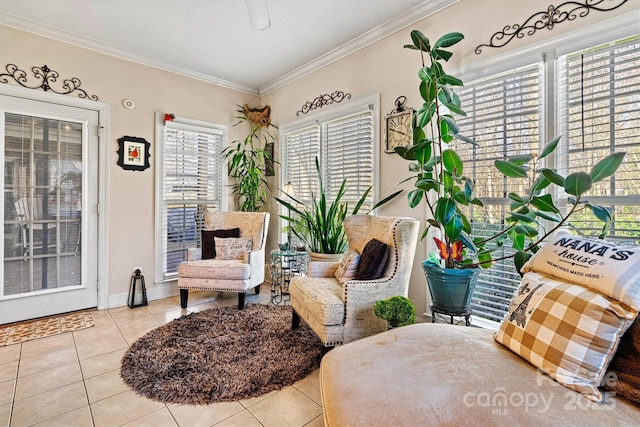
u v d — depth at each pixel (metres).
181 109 3.72
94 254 3.13
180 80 3.71
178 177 3.73
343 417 0.93
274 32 2.93
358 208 2.82
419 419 0.88
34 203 2.84
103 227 3.16
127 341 2.40
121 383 1.84
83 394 1.73
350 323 2.02
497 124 2.20
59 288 2.96
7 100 2.67
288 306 3.16
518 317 1.26
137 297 3.26
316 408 1.64
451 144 2.43
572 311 1.08
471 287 1.97
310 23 2.78
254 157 4.33
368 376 1.09
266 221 3.60
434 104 2.09
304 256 3.41
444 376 1.06
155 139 3.51
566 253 1.29
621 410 0.95
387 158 2.85
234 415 1.57
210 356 2.11
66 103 2.96
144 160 3.42
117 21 2.74
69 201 3.01
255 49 3.26
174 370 1.94
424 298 2.55
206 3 2.49
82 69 3.04
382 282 2.11
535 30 2.00
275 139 4.24
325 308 1.98
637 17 1.64
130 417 1.55
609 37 1.73
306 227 3.35
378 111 2.91
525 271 1.46
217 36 3.00
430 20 2.54
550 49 1.94
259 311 2.99
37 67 2.80
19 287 2.77
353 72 3.16
